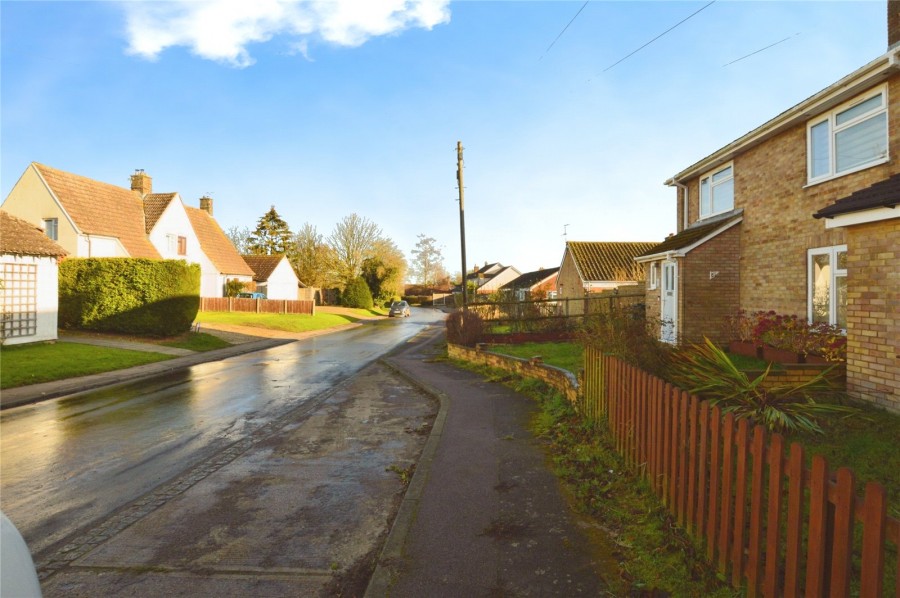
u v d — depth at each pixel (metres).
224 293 42.16
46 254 17.55
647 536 3.74
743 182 12.86
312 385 12.29
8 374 12.41
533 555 3.63
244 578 3.66
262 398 10.67
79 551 4.10
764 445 2.78
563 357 12.70
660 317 14.52
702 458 3.42
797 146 10.89
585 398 7.05
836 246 9.78
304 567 3.80
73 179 30.98
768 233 11.87
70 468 6.21
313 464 6.23
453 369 14.16
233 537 4.31
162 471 6.07
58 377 12.82
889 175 8.59
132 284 20.95
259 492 5.33
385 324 40.53
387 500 5.07
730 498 3.07
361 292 57.94
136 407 9.83
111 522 4.66
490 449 6.18
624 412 5.25
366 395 10.83
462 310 19.12
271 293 48.94
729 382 6.43
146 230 33.62
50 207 28.34
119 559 3.96
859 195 6.57
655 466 4.30
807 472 2.46
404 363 15.79
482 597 3.16
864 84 8.84
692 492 3.56
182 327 21.98
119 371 14.32
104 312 21.06
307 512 4.80
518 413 8.10
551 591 3.19
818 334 8.84
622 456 5.27
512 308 22.16
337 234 62.84
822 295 10.28
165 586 3.56
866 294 6.41
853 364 6.63
